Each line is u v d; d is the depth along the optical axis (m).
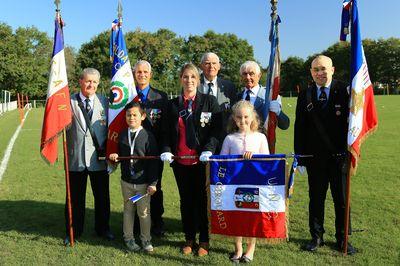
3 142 15.88
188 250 5.27
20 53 61.91
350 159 4.88
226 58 82.81
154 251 5.35
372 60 79.88
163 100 5.88
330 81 5.17
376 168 9.81
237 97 5.96
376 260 4.89
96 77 5.73
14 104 52.25
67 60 67.00
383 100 40.50
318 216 5.35
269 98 5.51
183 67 5.25
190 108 5.26
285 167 4.78
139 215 5.36
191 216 5.43
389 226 6.01
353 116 4.80
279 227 4.81
